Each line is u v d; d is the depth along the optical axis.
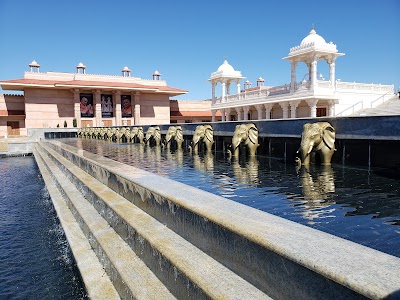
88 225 5.10
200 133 12.52
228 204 3.24
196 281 2.48
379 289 1.46
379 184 5.34
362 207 4.05
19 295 4.82
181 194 3.73
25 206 10.52
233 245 2.58
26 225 8.38
